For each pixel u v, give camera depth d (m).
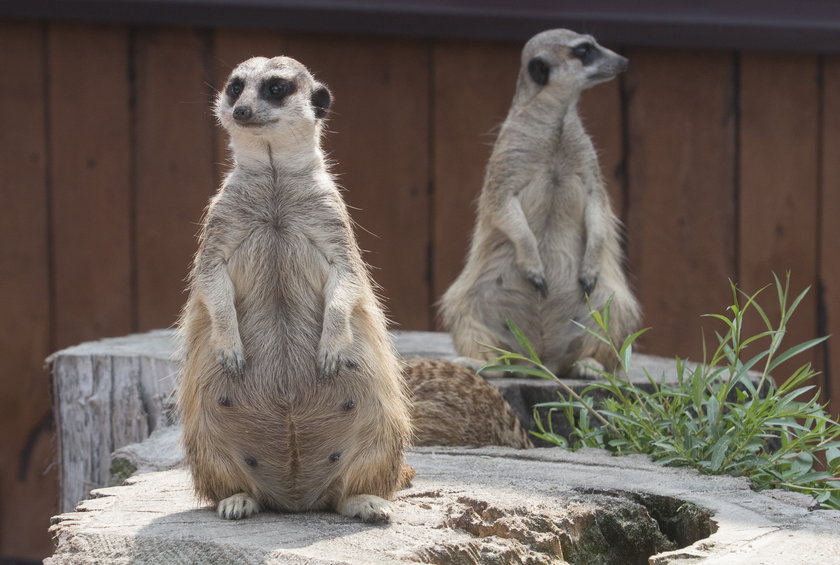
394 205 8.62
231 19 8.20
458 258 8.67
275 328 4.69
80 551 4.20
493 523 4.51
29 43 8.32
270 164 4.77
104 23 8.34
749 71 8.55
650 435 5.92
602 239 7.94
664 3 8.30
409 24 8.27
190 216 8.48
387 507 4.53
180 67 8.43
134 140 8.44
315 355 4.66
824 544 4.18
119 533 4.30
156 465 6.27
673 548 4.82
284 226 4.74
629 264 8.65
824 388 8.55
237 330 4.61
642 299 8.66
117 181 8.45
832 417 8.20
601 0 8.32
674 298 8.64
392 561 3.94
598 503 4.79
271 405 4.62
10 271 8.39
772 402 5.63
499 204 7.97
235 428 4.63
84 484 7.35
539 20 8.31
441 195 8.63
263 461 4.67
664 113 8.59
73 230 8.43
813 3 8.27
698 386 5.84
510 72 8.59
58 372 7.40
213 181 8.50
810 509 4.71
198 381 4.64
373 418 4.62
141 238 8.48
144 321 8.50
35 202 8.39
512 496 4.85
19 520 8.31
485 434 6.59
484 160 8.61
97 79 8.38
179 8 8.16
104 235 8.45
